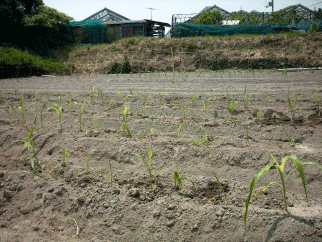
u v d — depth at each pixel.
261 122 3.11
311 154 2.16
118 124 3.21
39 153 2.46
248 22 19.12
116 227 1.51
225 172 2.09
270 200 1.64
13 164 2.20
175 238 1.42
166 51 15.55
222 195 1.74
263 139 2.71
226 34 17.56
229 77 8.59
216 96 4.77
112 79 9.31
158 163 2.24
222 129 2.98
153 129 2.93
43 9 20.58
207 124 3.10
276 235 1.36
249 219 1.48
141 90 5.79
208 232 1.44
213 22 22.61
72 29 21.89
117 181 1.93
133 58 15.10
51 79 10.09
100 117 3.48
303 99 4.31
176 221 1.52
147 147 2.44
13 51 13.24
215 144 2.52
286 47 13.71
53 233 1.49
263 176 1.98
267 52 13.57
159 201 1.67
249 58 13.34
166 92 5.38
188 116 3.57
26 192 1.80
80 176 2.00
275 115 3.45
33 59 12.70
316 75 8.13
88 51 17.56
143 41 17.02
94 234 1.48
